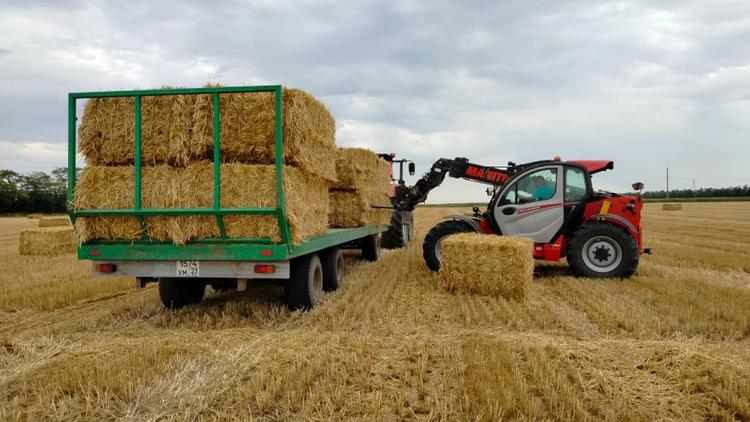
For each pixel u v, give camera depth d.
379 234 11.62
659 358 4.30
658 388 3.79
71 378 3.80
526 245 7.10
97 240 5.65
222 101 5.33
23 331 5.69
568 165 9.05
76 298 7.57
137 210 5.35
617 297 6.98
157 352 4.41
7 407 3.49
